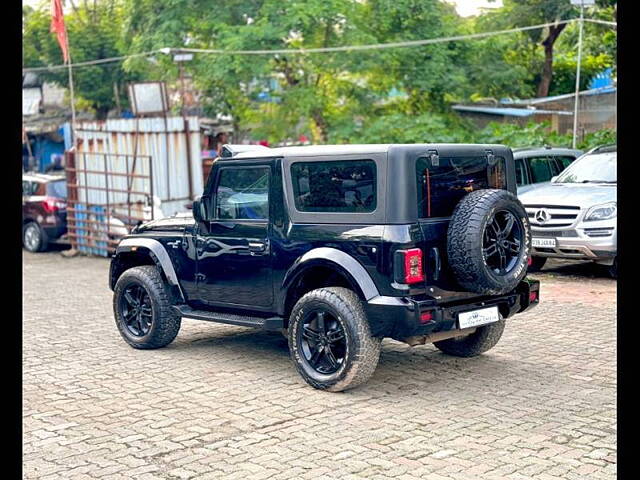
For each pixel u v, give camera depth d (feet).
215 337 30.76
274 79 75.87
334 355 22.95
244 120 78.64
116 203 57.88
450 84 71.77
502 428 19.77
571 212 39.45
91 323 34.32
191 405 22.29
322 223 23.22
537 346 28.02
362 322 22.13
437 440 19.03
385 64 70.28
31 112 101.09
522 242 22.66
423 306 21.56
